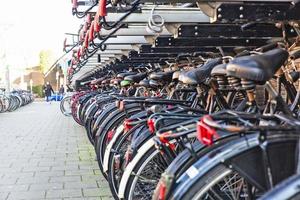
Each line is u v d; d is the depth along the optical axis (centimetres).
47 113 1477
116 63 695
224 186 213
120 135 333
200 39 396
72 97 1140
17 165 543
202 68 269
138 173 273
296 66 257
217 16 264
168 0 268
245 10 265
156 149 264
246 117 189
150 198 275
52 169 517
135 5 286
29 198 398
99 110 526
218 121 187
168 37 423
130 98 383
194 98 341
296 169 169
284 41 292
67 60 1342
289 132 176
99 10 304
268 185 175
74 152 634
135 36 466
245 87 188
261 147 175
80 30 532
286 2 264
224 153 181
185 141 220
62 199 394
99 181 457
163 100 342
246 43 395
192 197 182
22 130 928
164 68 528
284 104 198
